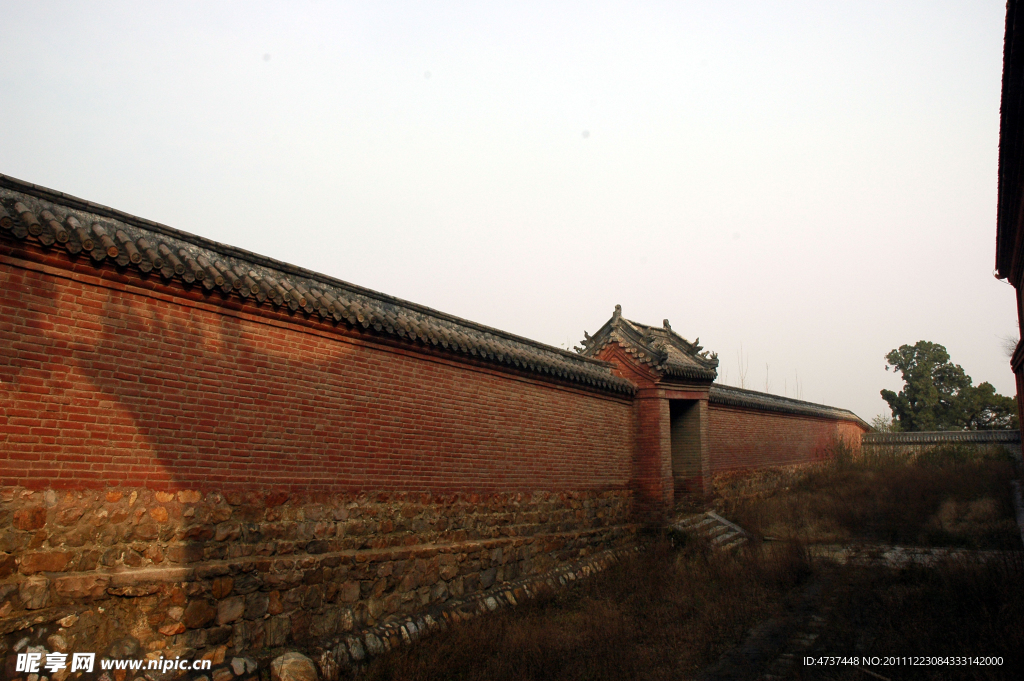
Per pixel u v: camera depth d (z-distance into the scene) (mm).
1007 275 13914
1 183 6688
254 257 9055
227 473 8156
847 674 8320
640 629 10586
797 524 18766
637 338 18344
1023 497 20359
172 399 7719
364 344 10125
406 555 10156
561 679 8484
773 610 11336
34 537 6465
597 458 16031
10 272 6559
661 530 16641
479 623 10219
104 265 7191
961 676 7977
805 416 30078
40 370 6668
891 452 35094
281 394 8898
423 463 10953
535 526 13477
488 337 13289
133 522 7215
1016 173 9062
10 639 6094
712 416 22172
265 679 7684
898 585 12164
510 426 13141
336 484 9453
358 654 8734
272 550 8477
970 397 45406
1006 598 10164
